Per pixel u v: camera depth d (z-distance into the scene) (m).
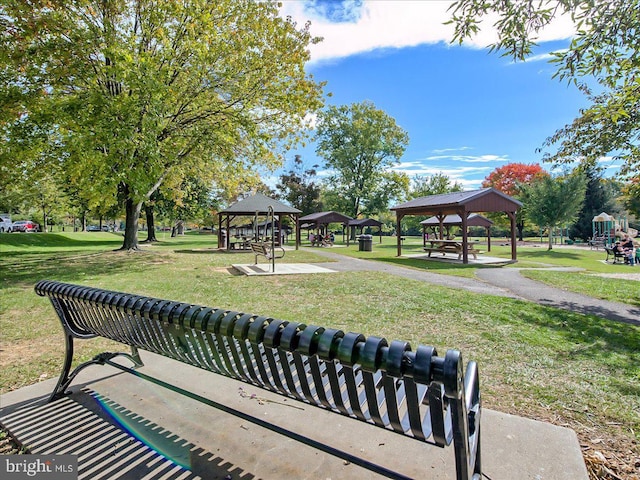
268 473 1.95
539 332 4.85
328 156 39.75
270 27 13.45
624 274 12.07
